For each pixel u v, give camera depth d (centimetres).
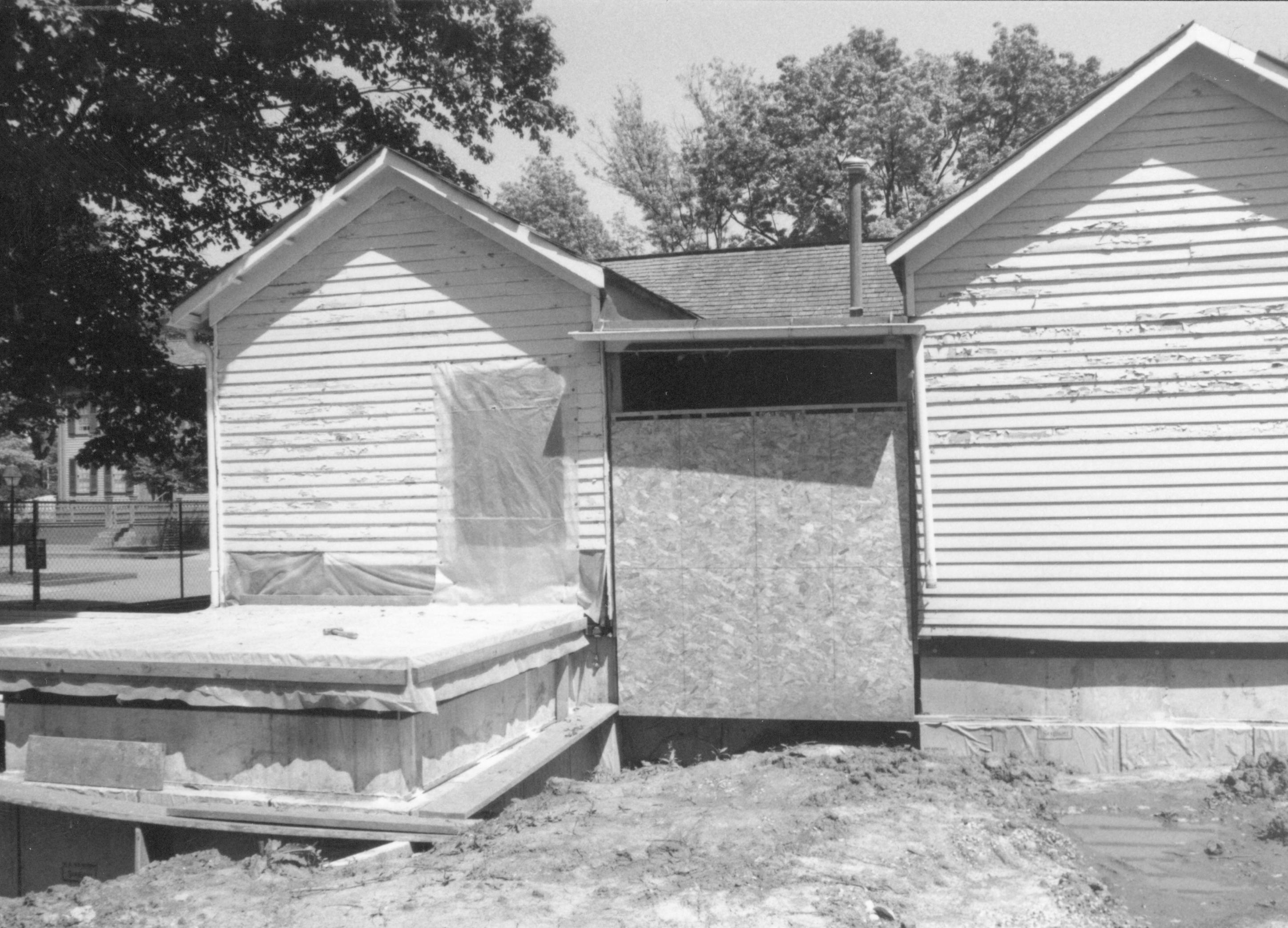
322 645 863
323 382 1205
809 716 1059
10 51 1288
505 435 1150
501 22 2088
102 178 1606
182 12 1728
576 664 1134
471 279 1160
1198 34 973
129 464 1897
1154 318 1017
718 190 3847
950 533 1050
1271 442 998
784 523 1067
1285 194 995
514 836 765
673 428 1096
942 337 1050
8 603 1902
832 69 3675
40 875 918
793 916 609
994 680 1050
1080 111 999
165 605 1881
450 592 1163
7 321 1580
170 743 883
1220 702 1013
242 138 1795
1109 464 1024
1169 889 695
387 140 2036
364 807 817
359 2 1867
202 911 658
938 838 752
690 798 866
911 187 3703
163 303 1845
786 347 1089
